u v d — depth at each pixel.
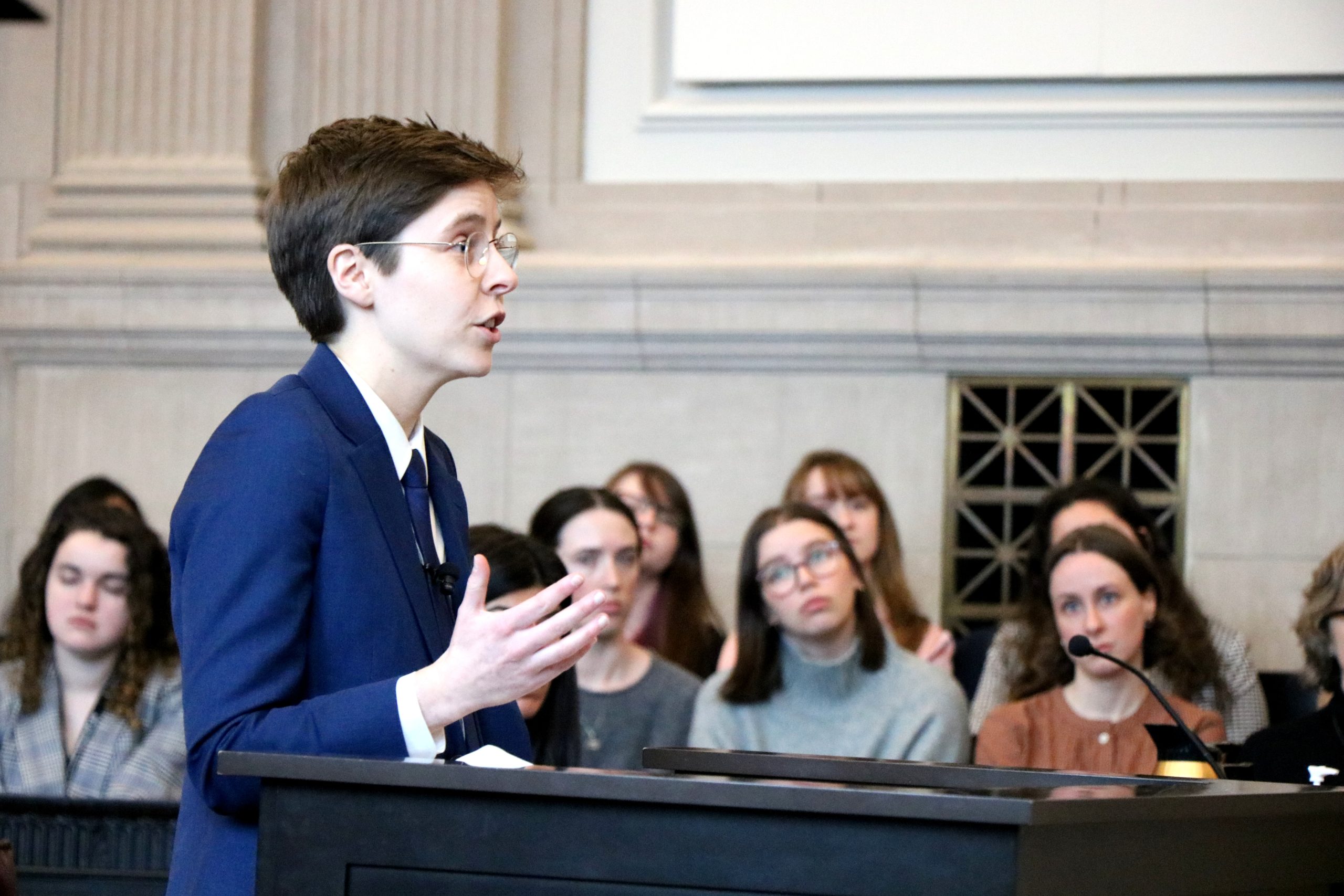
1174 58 13.80
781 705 9.58
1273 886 4.03
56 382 14.77
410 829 3.68
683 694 10.43
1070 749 9.09
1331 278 13.04
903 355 13.68
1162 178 13.95
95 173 15.03
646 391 14.07
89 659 9.85
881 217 14.18
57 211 15.00
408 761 3.69
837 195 14.32
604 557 10.24
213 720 4.25
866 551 11.78
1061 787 3.74
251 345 14.34
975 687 11.74
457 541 5.16
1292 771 8.45
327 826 3.74
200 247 14.66
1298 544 13.32
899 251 14.12
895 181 14.27
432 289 4.78
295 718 4.16
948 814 3.21
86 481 11.33
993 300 13.50
